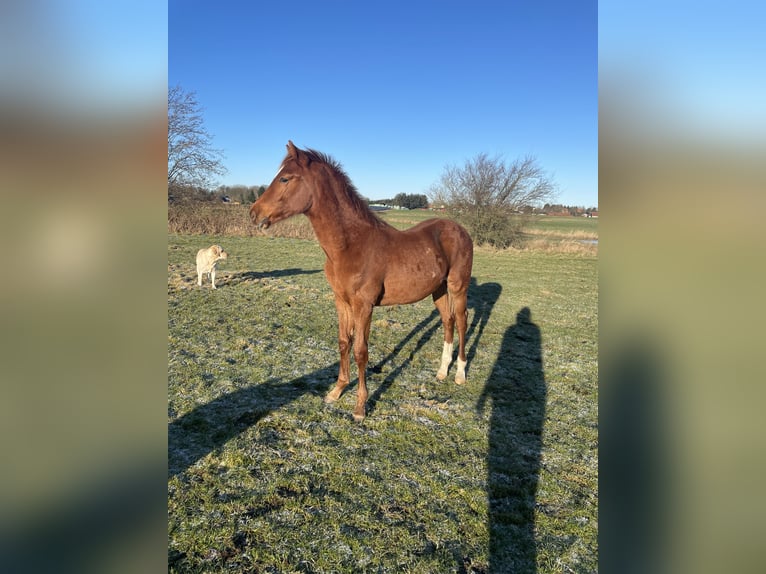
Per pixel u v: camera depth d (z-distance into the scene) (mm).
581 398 3988
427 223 4125
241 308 6582
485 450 2994
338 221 3230
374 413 3480
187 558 1965
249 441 2945
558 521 2299
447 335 4320
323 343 5215
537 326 6652
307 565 1949
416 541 2113
